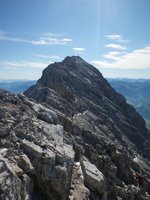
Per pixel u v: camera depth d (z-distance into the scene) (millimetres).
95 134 68688
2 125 37344
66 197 32562
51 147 36438
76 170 41125
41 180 30891
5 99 49062
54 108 75562
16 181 26109
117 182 56000
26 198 26734
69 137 51312
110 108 123812
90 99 113125
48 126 45312
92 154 55750
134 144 117688
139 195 56906
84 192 35219
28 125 40625
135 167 78688
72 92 103000
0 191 23375
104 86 140375
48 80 107562
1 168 25375
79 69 138125
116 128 104938
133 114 149125
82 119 80000
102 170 54688
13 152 31547
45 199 30750
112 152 65125
